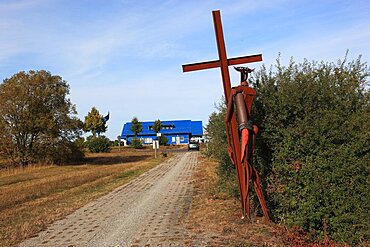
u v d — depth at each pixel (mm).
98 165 39250
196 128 93375
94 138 62562
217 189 13086
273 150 8398
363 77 8312
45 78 42250
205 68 8781
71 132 43219
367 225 7113
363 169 7449
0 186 22031
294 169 7820
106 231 8969
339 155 7535
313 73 8477
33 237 8812
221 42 8594
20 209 12695
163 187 17203
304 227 7441
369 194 7281
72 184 20000
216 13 8633
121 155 53062
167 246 7211
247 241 6836
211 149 12328
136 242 7738
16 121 40469
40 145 41406
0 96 39938
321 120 7848
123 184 19312
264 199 8203
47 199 14953
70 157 44000
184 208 11273
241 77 8180
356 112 8023
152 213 10906
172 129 92500
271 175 8414
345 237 7137
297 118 8148
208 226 8438
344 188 7402
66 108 42812
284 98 8242
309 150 7793
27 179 25734
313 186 7477
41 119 40219
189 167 28219
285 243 6719
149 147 73250
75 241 8195
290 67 8789
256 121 8555
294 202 7656
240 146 8367
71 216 11188
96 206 12781
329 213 7402
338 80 8289
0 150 40531
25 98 40031
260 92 8805
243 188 8281
